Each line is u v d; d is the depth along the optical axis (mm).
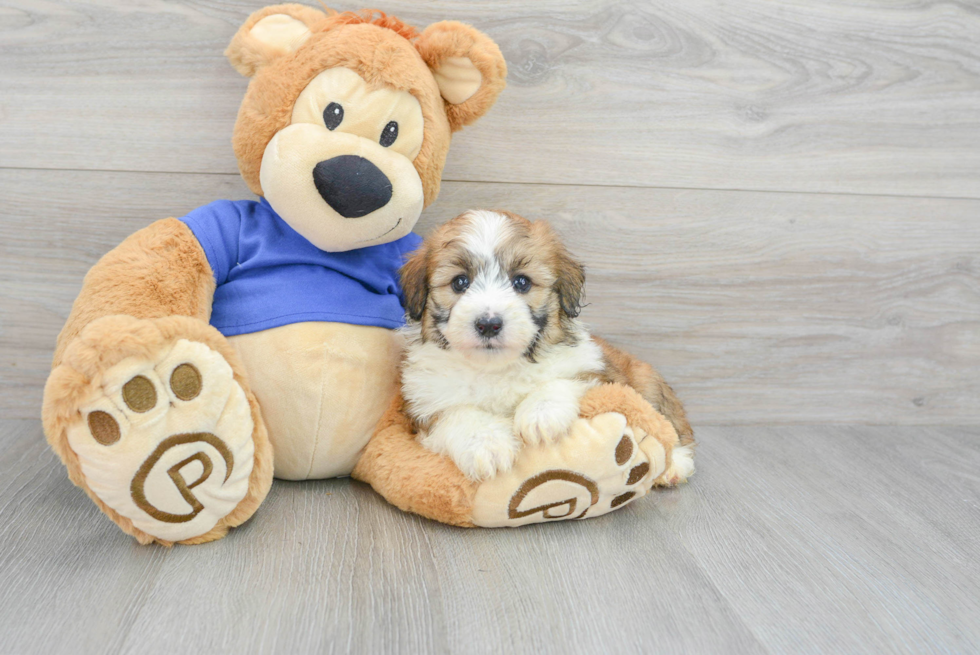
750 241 2723
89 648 1350
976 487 2340
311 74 1843
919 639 1502
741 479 2344
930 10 2613
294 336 1949
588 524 1963
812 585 1694
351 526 1878
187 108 2389
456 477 1843
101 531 1794
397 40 1910
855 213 2752
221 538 1780
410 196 1898
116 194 2426
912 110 2691
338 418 2004
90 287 1773
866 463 2533
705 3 2498
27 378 2535
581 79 2502
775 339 2832
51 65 2305
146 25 2311
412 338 2057
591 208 2623
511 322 1798
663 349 2783
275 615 1472
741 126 2617
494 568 1701
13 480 2053
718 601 1606
